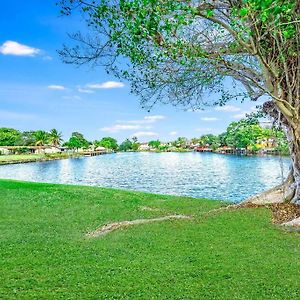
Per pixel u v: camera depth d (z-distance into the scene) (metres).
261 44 14.23
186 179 54.31
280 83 15.32
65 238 12.72
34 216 16.92
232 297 7.64
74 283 8.42
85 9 14.00
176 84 15.96
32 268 9.41
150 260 9.99
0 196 21.66
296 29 13.14
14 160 126.19
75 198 22.03
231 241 11.67
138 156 184.50
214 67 14.55
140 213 18.12
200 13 13.02
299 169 17.36
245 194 36.53
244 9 9.47
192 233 12.76
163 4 11.87
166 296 7.72
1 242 11.92
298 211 15.77
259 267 9.25
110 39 14.39
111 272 9.10
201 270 9.14
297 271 8.98
